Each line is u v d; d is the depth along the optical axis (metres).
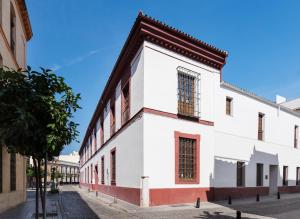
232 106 19.67
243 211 12.70
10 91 5.30
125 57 17.23
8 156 13.35
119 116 19.64
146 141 14.21
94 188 32.81
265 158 22.05
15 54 16.28
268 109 22.98
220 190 17.80
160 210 12.74
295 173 25.78
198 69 16.83
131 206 14.16
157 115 14.73
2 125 5.16
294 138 26.36
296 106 32.72
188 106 16.34
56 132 5.48
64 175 81.88
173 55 15.75
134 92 16.02
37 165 5.98
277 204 15.55
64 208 14.48
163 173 14.53
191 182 15.53
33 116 5.21
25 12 17.88
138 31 14.72
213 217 10.95
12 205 14.34
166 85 15.30
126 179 16.84
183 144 15.74
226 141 18.73
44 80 5.61
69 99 5.70
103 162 26.44
